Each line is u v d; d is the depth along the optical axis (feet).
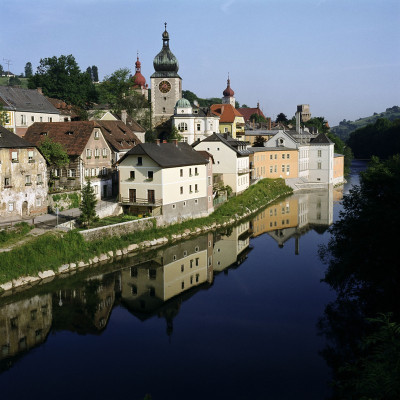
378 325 105.19
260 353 100.83
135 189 199.72
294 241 199.11
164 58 391.04
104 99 413.18
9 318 119.55
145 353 102.22
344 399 78.64
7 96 279.90
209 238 201.87
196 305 128.88
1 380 91.61
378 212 107.86
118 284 144.87
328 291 137.28
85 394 86.48
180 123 371.76
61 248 153.28
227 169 274.98
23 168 174.91
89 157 214.48
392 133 630.33
